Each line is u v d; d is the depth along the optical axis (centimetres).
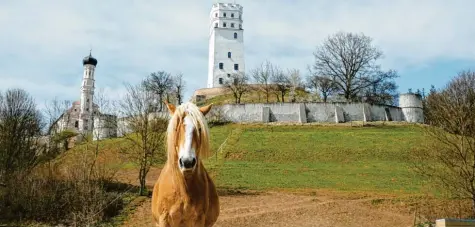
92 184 1731
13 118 2403
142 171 2405
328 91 7588
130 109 2830
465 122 1836
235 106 6675
